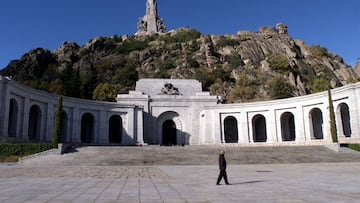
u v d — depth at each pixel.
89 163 30.77
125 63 122.88
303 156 35.44
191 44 132.88
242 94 94.12
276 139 55.44
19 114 42.56
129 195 12.24
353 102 45.47
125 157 33.72
